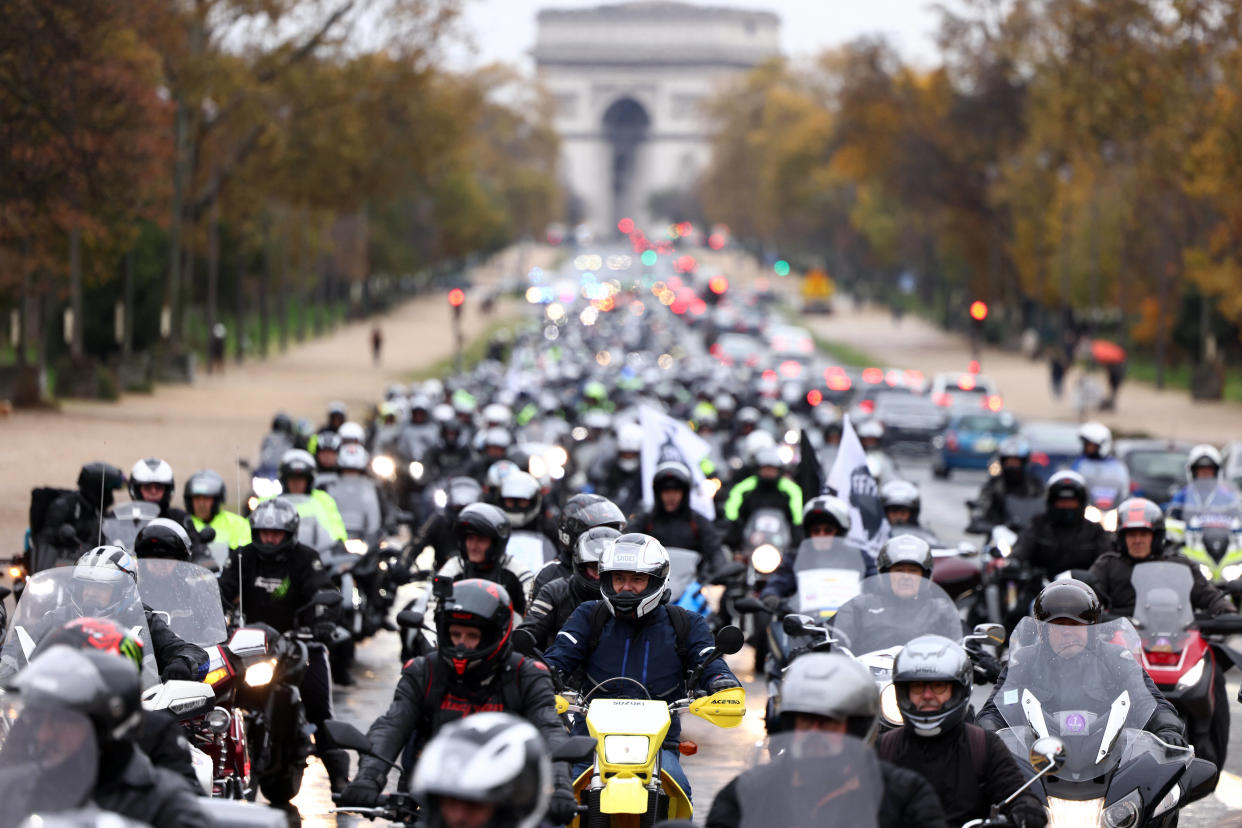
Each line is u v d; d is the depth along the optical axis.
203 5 186.12
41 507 39.09
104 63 127.38
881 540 46.44
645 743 25.61
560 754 22.41
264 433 136.38
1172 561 37.12
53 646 19.45
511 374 141.75
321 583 35.44
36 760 17.69
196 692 27.48
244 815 20.28
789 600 43.47
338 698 47.28
